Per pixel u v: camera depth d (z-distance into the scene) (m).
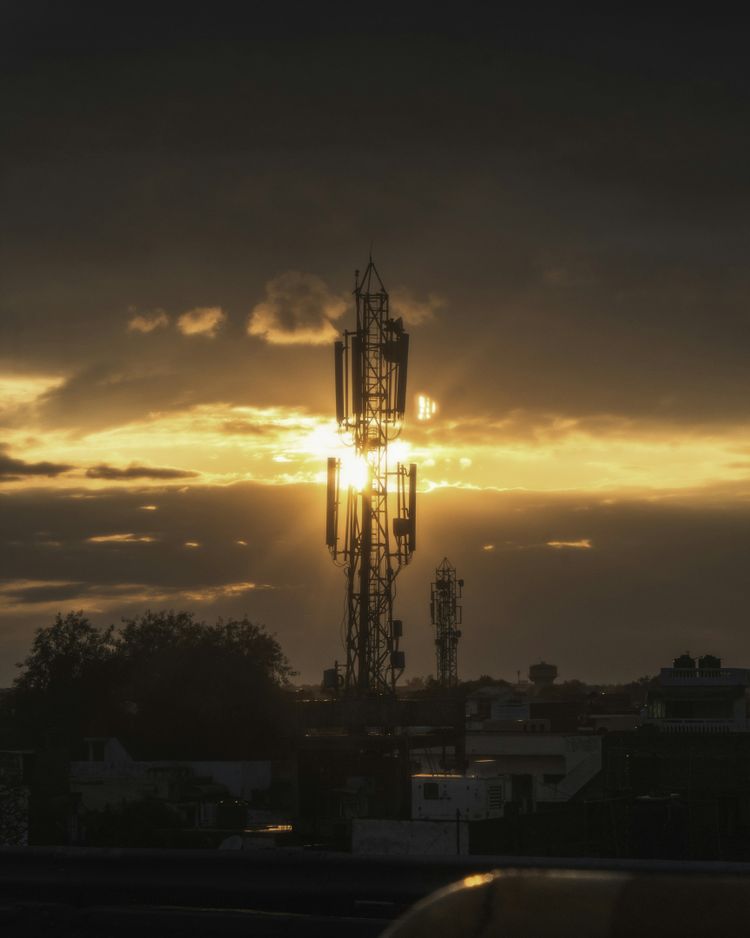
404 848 102.12
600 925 8.02
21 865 21.73
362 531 165.75
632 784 144.38
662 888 8.20
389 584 165.25
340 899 19.28
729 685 183.25
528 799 141.75
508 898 8.38
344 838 120.06
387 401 168.50
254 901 19.91
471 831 100.81
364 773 148.50
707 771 142.75
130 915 20.16
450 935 8.26
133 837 125.31
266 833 121.00
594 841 107.50
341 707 154.62
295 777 147.38
